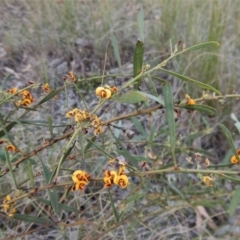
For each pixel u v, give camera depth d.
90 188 0.36
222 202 0.35
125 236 0.33
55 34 0.54
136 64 0.23
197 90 0.46
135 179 0.40
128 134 0.27
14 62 0.52
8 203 0.22
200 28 0.50
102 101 0.21
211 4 0.51
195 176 0.40
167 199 0.32
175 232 0.36
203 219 0.39
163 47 0.51
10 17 0.58
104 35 0.52
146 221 0.37
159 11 0.55
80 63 0.52
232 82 0.46
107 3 0.56
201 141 0.45
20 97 0.25
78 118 0.21
